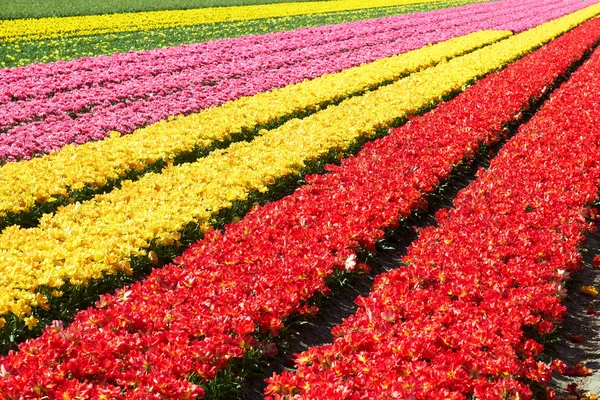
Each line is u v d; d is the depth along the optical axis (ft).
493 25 124.98
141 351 18.19
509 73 67.41
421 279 22.72
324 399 15.28
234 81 64.54
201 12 129.29
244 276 22.94
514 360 17.71
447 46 90.48
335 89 59.00
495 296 21.25
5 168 34.50
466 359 17.35
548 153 38.50
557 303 21.50
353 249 26.68
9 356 16.84
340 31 107.96
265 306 20.52
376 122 46.60
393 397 15.33
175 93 58.65
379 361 17.04
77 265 23.44
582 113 48.73
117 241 25.96
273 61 76.13
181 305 20.63
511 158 38.09
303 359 17.69
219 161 36.91
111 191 33.91
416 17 139.13
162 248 27.76
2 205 29.12
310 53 83.61
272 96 55.93
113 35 96.02
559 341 22.34
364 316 20.01
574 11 159.63
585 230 29.19
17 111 48.60
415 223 32.99
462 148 40.27
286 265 23.70
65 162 35.99
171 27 108.78
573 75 69.67
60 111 49.96
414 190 31.96
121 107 52.95
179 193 31.50
